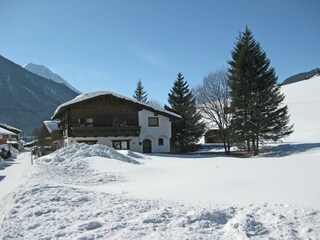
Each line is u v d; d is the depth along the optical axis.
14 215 7.65
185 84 51.75
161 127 42.34
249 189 9.91
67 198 8.87
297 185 10.15
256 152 34.91
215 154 38.78
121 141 40.62
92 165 20.47
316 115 61.91
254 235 6.17
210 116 43.22
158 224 6.62
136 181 14.62
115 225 6.55
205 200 8.70
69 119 39.59
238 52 37.56
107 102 40.84
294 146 34.41
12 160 39.50
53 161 23.28
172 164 22.64
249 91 36.06
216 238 6.02
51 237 6.09
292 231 6.30
